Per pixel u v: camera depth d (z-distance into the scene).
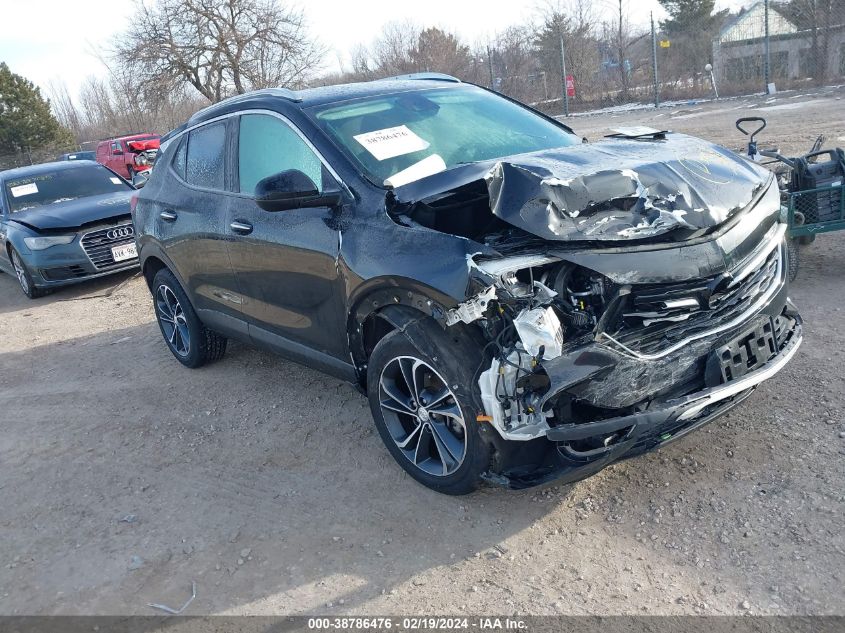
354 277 3.53
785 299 3.52
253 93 4.65
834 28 20.44
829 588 2.74
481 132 4.30
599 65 27.83
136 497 4.09
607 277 2.96
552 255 3.02
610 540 3.18
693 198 3.23
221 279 4.80
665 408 2.98
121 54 30.53
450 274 3.04
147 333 7.16
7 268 10.08
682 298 3.06
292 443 4.46
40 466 4.64
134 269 10.20
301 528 3.58
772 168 6.54
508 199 3.19
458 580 3.07
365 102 4.31
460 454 3.40
